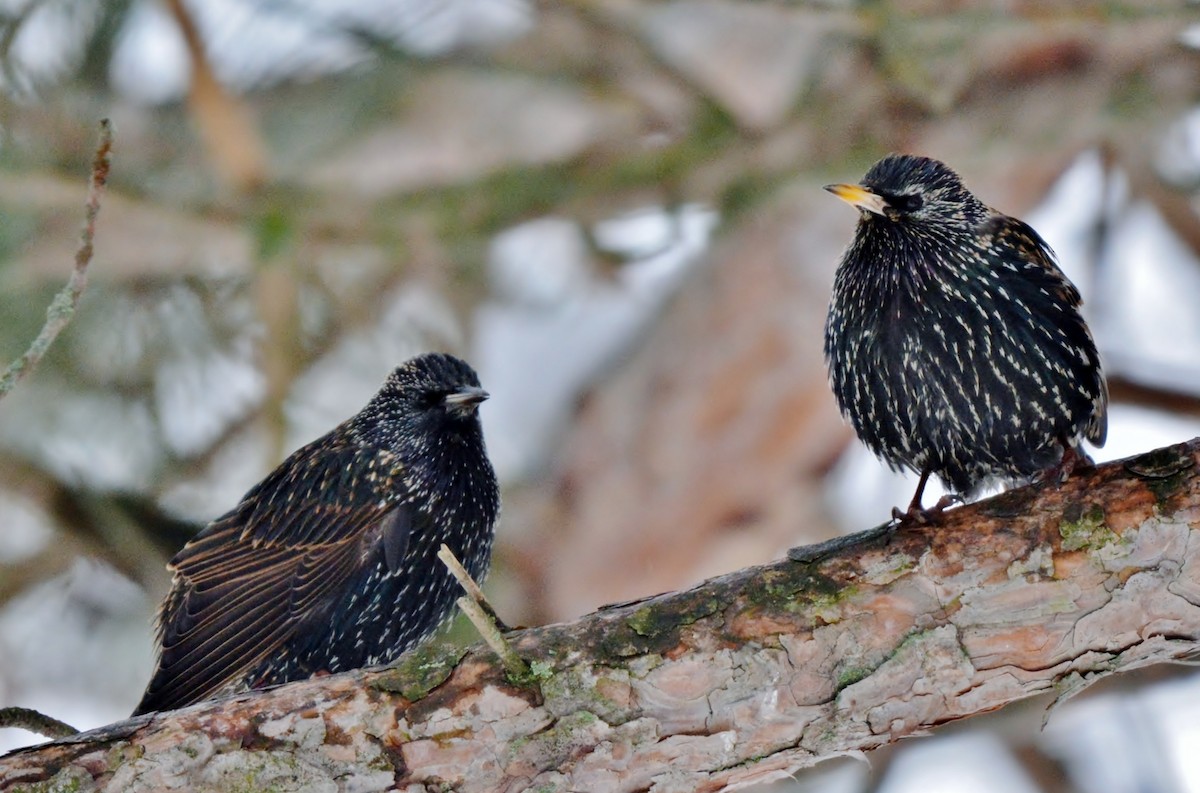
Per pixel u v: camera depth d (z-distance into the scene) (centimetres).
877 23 1140
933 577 719
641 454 1430
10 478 1269
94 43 1235
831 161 1249
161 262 1259
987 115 1258
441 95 1420
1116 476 720
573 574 1424
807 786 1130
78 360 1275
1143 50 1236
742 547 1416
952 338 892
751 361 1420
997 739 1160
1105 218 1391
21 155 1173
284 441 1220
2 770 696
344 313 1347
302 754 709
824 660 717
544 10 1244
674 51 1372
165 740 705
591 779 719
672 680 716
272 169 1288
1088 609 711
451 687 717
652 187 1252
